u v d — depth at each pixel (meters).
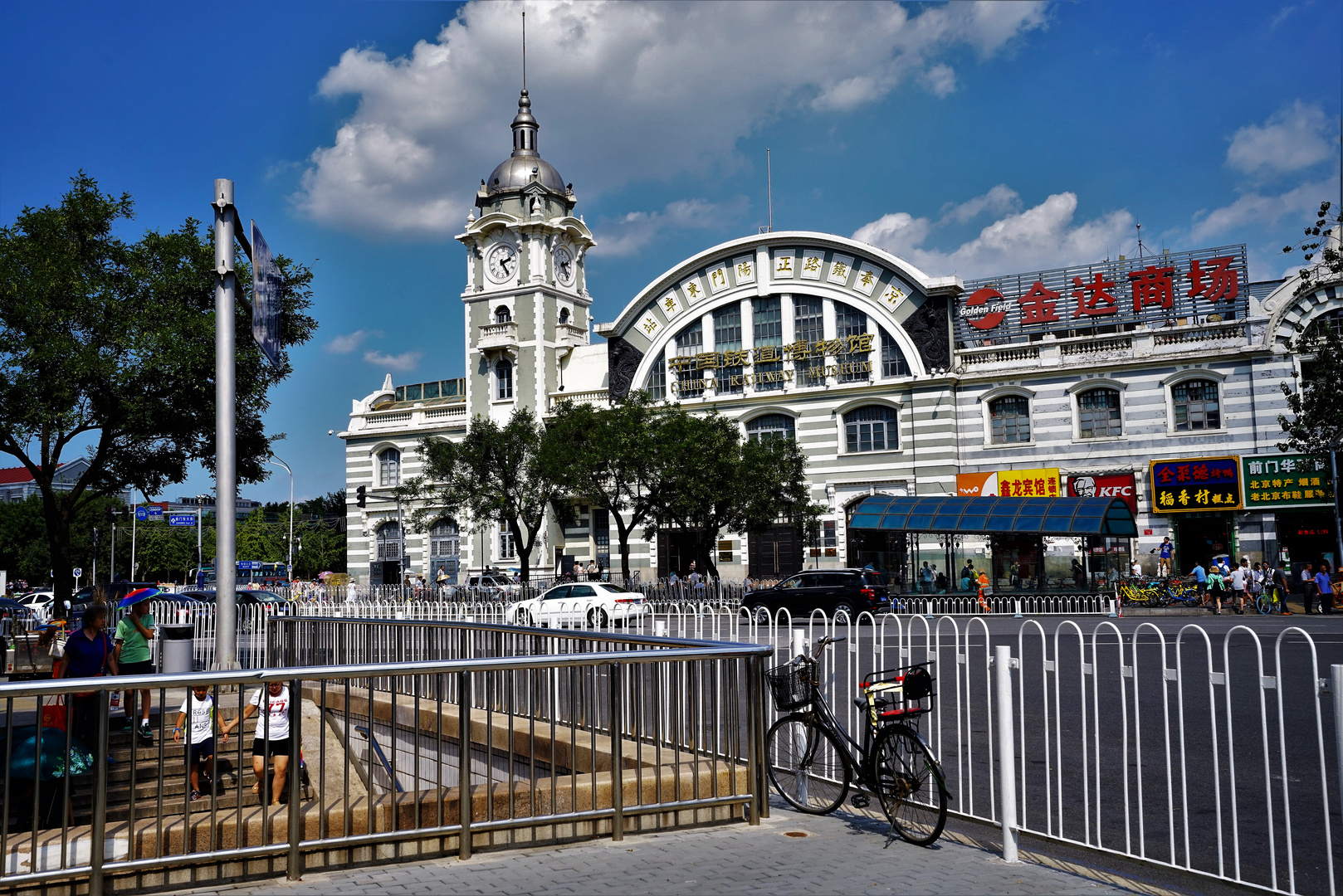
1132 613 36.72
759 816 9.80
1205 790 11.05
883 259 50.16
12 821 9.41
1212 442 44.09
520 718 11.52
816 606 36.50
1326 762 12.19
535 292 59.50
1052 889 7.72
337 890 7.79
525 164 60.78
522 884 7.89
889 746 9.33
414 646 15.45
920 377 48.97
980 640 26.50
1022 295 48.41
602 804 9.26
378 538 63.91
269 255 15.74
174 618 26.05
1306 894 7.80
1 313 29.17
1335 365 37.31
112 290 30.34
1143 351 45.34
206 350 30.08
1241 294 44.22
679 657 9.45
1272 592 37.00
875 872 8.17
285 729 10.84
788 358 52.22
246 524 101.25
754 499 45.00
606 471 47.38
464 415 61.84
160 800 7.86
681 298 55.06
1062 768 12.15
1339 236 41.78
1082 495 45.78
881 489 49.91
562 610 34.06
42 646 21.39
